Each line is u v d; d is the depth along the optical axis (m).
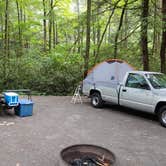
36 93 13.09
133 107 8.26
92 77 10.09
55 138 5.88
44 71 14.12
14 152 4.95
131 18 14.85
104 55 15.06
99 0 13.80
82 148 4.42
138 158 4.87
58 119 7.73
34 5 19.56
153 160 4.80
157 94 7.38
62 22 17.97
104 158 4.27
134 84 8.23
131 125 7.34
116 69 9.89
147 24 10.98
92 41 20.44
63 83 13.64
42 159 4.65
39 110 8.95
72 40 26.08
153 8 13.04
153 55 15.98
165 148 5.48
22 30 19.98
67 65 14.33
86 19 14.19
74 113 8.66
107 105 10.34
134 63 14.95
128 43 15.55
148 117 8.42
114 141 5.85
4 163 4.45
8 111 8.58
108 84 9.23
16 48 18.52
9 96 7.80
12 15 19.98
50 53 16.19
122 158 4.85
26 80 13.88
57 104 10.29
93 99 9.94
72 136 6.09
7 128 6.59
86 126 7.05
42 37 24.00
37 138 5.84
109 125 7.25
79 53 16.00
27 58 15.11
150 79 7.88
